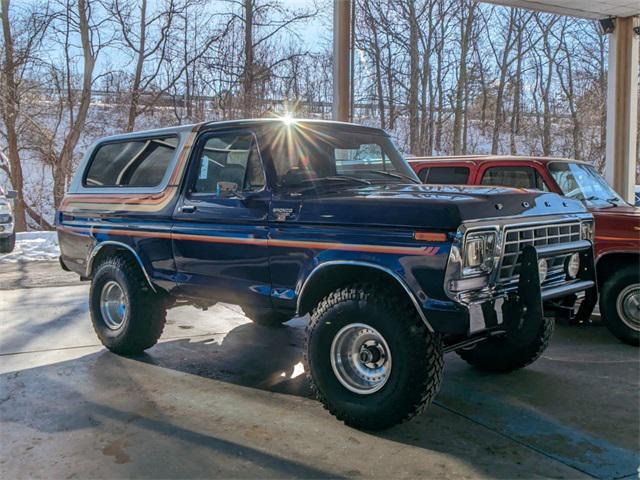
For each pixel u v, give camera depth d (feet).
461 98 78.13
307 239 12.28
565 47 84.74
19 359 16.35
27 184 67.97
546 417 12.50
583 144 81.20
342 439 11.39
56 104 66.23
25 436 11.37
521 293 11.33
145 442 11.16
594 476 9.95
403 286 10.87
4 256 36.17
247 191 13.65
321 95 73.00
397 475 9.96
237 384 14.53
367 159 15.26
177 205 15.14
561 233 13.07
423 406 11.27
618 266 18.26
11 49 58.34
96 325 17.38
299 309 12.67
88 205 17.93
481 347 15.38
